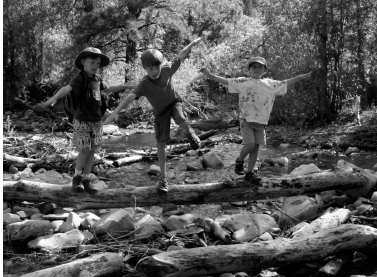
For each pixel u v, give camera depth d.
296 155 9.15
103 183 6.49
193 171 8.00
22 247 4.43
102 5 19.42
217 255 3.52
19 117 16.81
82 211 5.46
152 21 19.47
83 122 4.75
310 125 12.67
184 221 4.75
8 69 18.38
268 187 5.24
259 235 4.45
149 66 4.43
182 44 20.70
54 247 4.30
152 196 5.15
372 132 10.31
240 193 5.20
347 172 5.55
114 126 14.23
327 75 12.79
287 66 12.95
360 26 12.38
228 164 8.49
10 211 5.33
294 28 12.92
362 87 12.75
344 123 12.18
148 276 3.41
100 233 4.52
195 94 15.33
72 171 8.02
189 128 4.72
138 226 4.69
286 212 5.16
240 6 24.33
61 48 19.17
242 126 5.03
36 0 19.77
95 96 4.69
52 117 16.33
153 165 8.01
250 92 4.86
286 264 3.69
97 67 4.70
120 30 18.36
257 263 3.60
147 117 16.31
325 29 12.46
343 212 4.68
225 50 16.16
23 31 18.72
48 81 20.31
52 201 5.23
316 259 3.75
